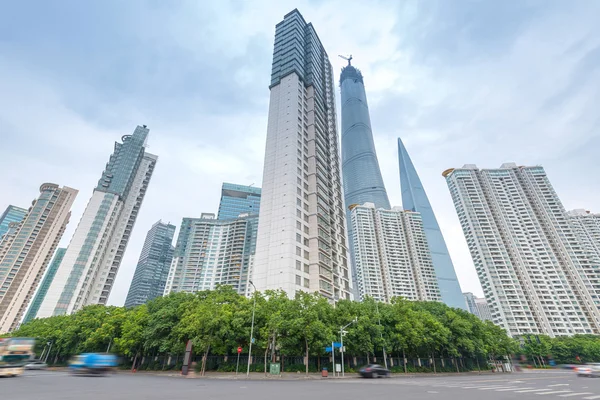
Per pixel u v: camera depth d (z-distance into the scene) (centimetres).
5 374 2781
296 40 10525
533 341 9550
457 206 15888
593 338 10281
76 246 11519
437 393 1688
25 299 13762
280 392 1731
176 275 16550
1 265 13650
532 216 14550
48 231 15338
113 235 13112
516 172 16175
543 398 1434
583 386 2269
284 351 4112
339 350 4516
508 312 12569
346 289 7969
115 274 12800
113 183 13712
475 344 5959
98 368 3291
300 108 9025
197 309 4253
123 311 5816
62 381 2262
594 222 15662
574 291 12719
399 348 4900
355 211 19725
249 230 17262
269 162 8125
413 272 18188
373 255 18000
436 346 5375
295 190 7375
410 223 19838
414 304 6631
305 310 4166
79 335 5609
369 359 5262
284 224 6825
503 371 6919
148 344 4659
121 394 1502
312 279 6712
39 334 6731
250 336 4169
